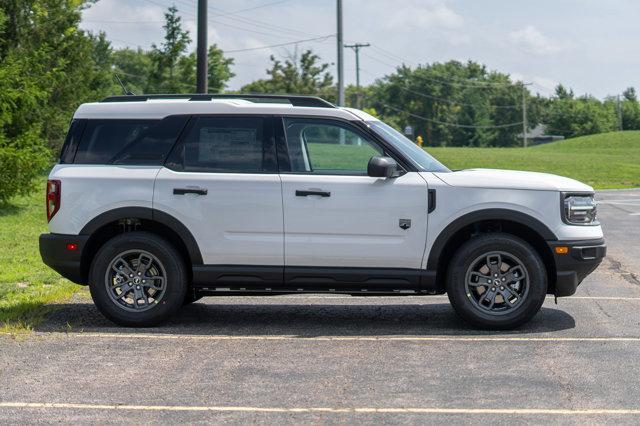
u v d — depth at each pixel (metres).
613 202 27.61
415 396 6.39
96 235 9.10
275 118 9.02
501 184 8.75
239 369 7.20
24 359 7.54
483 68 184.38
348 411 6.04
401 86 172.12
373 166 8.55
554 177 9.20
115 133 9.09
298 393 6.48
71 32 31.12
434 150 76.06
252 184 8.82
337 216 8.75
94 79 34.47
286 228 8.80
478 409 6.07
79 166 9.04
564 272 8.74
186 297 9.99
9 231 17.95
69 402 6.26
